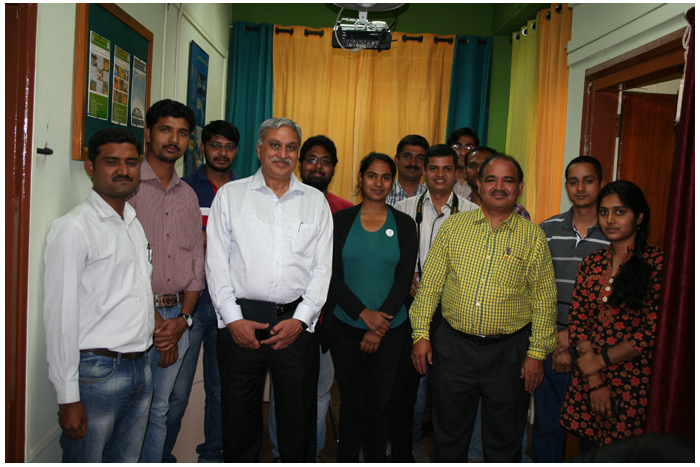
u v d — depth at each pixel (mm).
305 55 4047
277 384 1714
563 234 2033
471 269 1691
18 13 1385
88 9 1729
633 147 2688
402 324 1912
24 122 1415
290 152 1673
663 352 1470
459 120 4113
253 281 1652
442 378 1756
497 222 1714
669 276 1459
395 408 1915
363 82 4031
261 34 3992
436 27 4156
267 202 1712
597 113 2697
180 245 1834
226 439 1722
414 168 2463
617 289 1612
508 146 3955
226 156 2273
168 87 2678
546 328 1692
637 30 2230
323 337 1870
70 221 1366
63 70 1622
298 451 1738
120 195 1457
